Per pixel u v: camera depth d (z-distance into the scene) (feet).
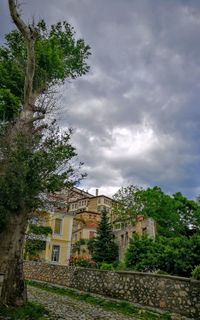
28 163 32.32
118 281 51.75
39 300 43.88
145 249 60.80
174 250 51.16
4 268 33.42
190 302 37.99
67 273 67.21
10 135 37.58
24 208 34.24
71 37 58.34
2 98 48.08
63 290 59.47
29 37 42.27
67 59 58.44
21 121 40.19
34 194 33.04
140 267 55.67
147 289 45.29
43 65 52.13
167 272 50.60
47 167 33.71
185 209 152.66
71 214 137.39
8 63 51.65
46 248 126.62
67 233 134.31
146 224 113.70
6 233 34.32
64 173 36.14
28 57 42.01
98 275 57.26
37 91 47.14
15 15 41.24
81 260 88.22
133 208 143.74
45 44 52.60
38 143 35.76
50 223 129.39
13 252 34.19
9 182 31.76
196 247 49.62
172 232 139.54
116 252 125.49
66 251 131.75
